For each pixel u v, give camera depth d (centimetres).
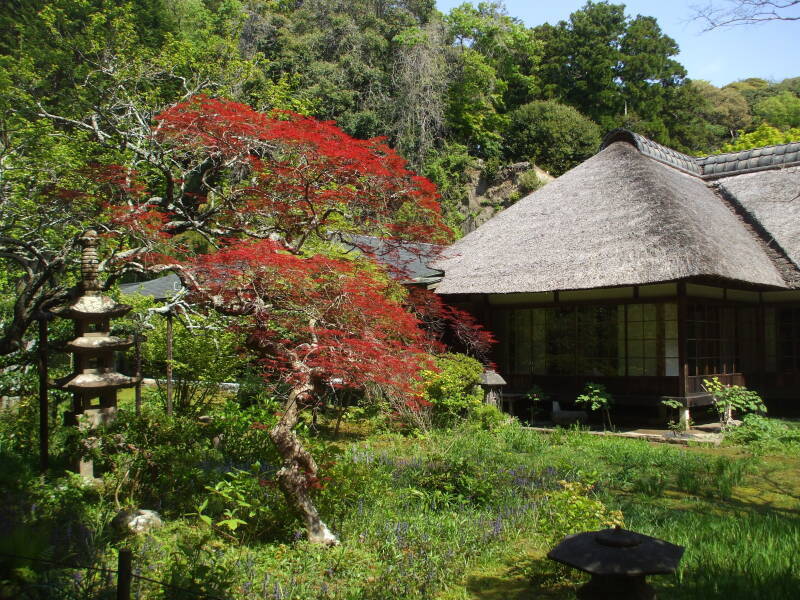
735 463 800
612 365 1230
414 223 757
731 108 3984
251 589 391
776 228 1380
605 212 1281
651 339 1182
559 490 650
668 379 1145
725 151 2645
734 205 1518
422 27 3212
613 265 1116
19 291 938
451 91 3044
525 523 545
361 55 2858
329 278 587
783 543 481
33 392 841
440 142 2956
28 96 1420
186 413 945
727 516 579
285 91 1912
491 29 3197
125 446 604
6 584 349
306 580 416
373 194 699
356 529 512
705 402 1166
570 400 1241
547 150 3170
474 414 1056
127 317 943
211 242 735
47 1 2084
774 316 1368
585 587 349
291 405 500
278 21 2986
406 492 602
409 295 917
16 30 2239
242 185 775
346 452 717
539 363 1336
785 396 1305
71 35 1938
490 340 1210
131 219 686
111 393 659
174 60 1747
